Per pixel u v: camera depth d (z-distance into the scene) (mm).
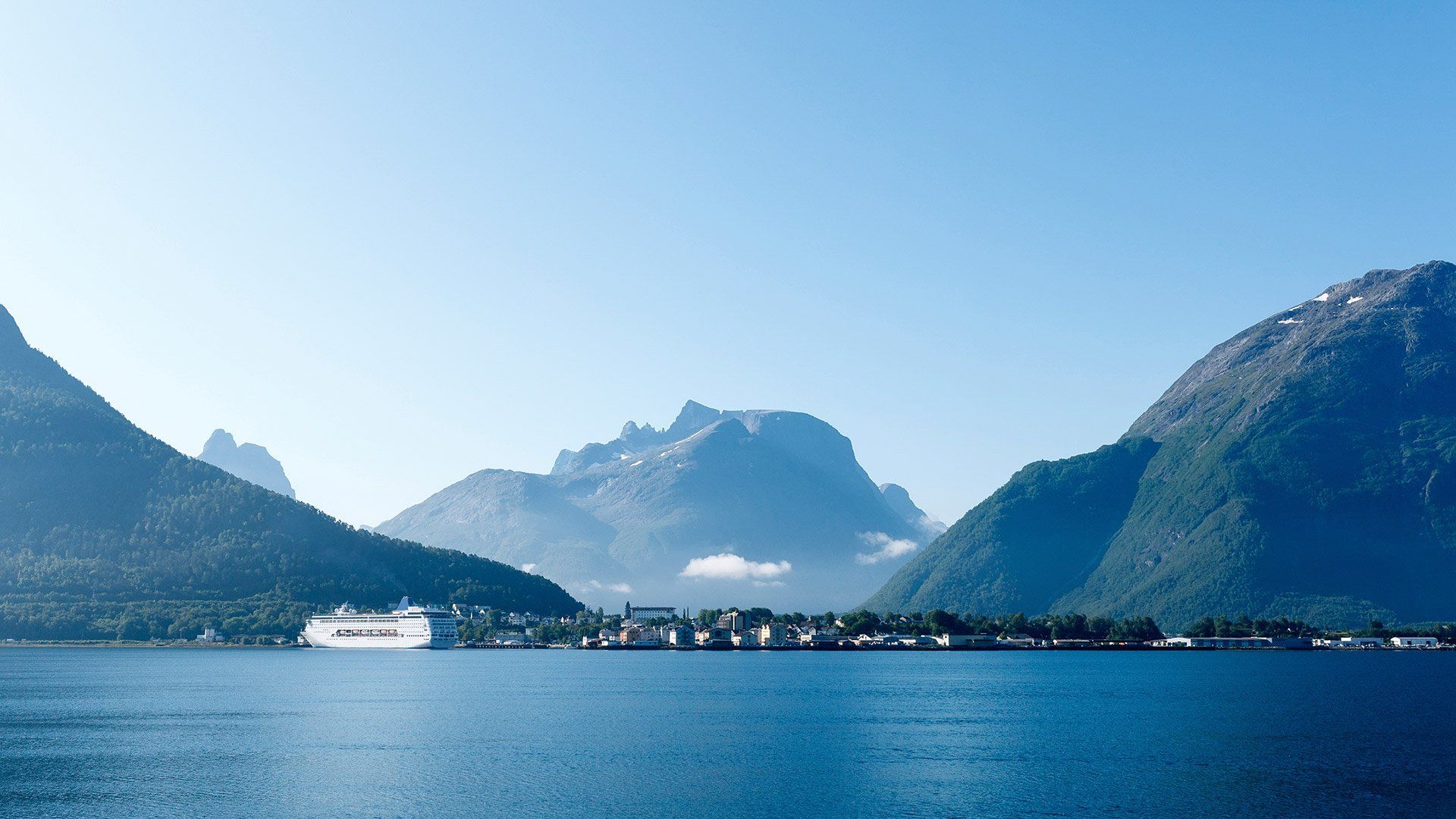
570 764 174125
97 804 143875
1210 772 165500
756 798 148000
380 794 149750
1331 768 168250
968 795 149250
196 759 177875
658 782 158625
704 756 182000
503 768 169375
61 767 170625
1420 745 191250
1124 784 156500
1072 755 182625
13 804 144000
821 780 160500
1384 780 158250
